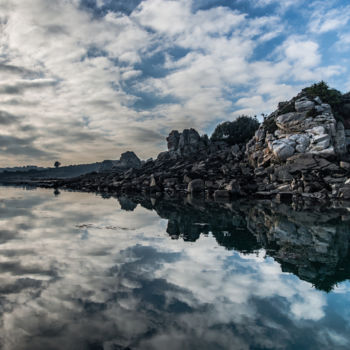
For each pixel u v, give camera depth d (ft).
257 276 23.76
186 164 210.18
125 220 55.11
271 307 17.94
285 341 14.08
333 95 161.58
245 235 41.55
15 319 15.80
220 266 26.35
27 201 95.09
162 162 247.91
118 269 24.84
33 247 32.40
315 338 14.38
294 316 16.75
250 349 13.29
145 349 13.16
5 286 20.65
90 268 25.03
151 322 15.69
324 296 19.74
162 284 21.44
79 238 37.60
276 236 41.06
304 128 146.00
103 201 100.12
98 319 15.93
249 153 175.63
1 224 48.03
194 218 59.36
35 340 13.79
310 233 43.57
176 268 25.41
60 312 16.71
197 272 24.44
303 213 67.97
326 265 27.22
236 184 124.88
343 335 14.66
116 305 17.72
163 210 74.02
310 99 157.17
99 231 42.93
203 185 143.95
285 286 21.62
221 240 37.93
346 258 29.66
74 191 166.09
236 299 19.02
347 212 69.92
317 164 129.49
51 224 48.65
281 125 154.81
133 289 20.36
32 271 24.02
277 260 28.73
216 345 13.60
